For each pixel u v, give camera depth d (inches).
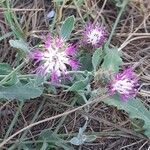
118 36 6.8
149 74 6.5
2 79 5.7
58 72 5.1
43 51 5.1
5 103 5.9
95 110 6.1
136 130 6.0
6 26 6.7
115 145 6.0
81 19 6.8
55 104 6.1
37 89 5.5
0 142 5.8
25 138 5.7
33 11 6.9
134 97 6.1
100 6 7.1
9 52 6.5
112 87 5.4
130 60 6.6
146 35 6.9
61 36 5.7
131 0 7.1
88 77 5.6
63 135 5.8
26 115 6.0
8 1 6.3
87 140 5.5
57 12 6.7
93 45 6.1
